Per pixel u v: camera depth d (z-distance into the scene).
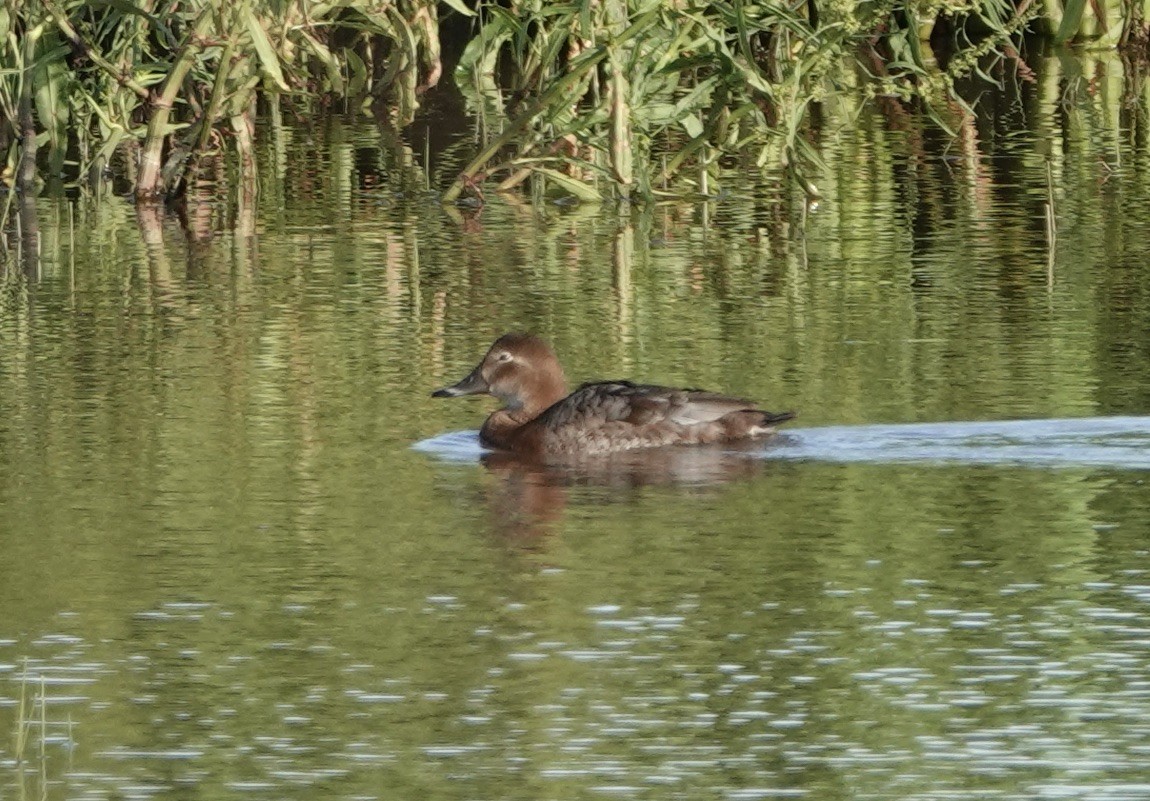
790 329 29.33
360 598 18.64
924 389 25.61
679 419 23.64
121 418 24.94
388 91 54.34
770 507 21.12
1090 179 41.75
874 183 42.03
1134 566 19.08
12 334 29.64
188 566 19.56
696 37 39.75
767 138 40.62
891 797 14.44
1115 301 30.75
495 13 38.78
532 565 19.44
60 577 19.25
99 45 42.38
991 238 36.22
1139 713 15.81
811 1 46.91
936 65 56.59
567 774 14.94
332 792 14.71
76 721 16.02
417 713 16.05
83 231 38.31
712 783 14.72
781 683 16.47
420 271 34.19
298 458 23.28
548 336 29.12
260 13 39.38
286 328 29.97
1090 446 23.03
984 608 18.06
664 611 18.17
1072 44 59.53
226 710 16.19
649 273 33.78
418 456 23.55
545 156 41.12
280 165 44.97
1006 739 15.37
